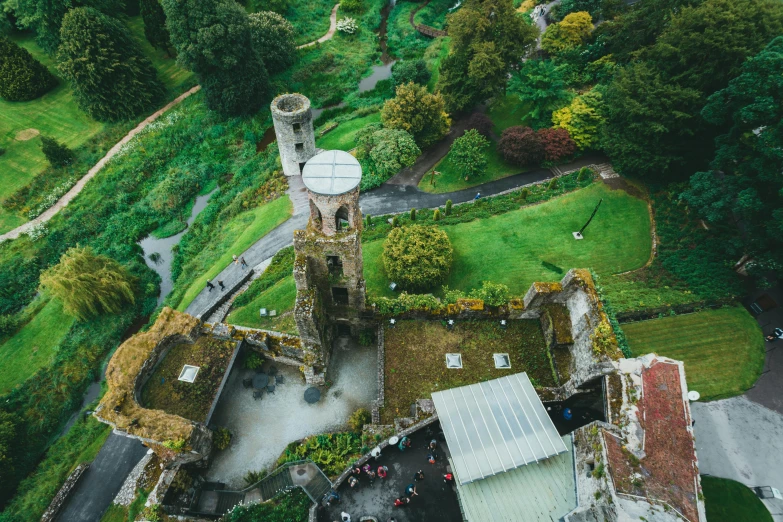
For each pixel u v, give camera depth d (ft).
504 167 172.14
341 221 97.76
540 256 137.69
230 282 143.43
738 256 121.90
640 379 69.36
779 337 108.17
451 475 75.56
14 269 159.33
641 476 59.31
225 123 211.82
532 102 183.52
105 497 104.53
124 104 206.49
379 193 166.71
